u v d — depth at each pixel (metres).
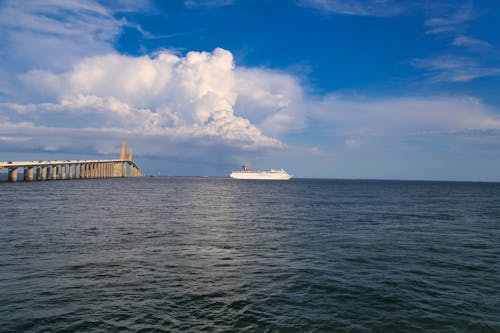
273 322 11.93
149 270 17.78
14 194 74.00
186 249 23.19
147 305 13.12
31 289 14.46
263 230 32.50
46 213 41.41
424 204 71.00
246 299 14.02
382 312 13.00
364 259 21.44
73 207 49.84
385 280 17.00
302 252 23.14
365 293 15.03
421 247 25.64
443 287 16.11
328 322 12.05
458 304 13.98
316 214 47.75
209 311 12.73
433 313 13.01
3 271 16.86
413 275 18.00
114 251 21.94
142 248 23.11
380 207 61.38
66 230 29.53
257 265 19.44
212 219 40.28
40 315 12.00
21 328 11.02
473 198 98.69
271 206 60.03
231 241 26.55
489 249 25.34
